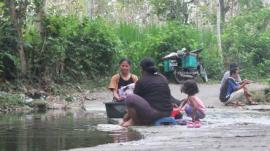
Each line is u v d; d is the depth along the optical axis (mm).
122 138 9852
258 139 8953
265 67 32438
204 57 30062
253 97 20625
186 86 13008
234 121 13273
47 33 23547
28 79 21625
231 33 34219
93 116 14852
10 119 13930
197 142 8711
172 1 40656
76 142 9344
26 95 19953
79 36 24906
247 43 33875
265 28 36906
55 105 18344
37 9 23109
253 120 13555
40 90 21156
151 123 12383
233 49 33031
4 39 21703
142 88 12492
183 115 13930
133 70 26438
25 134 10547
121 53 26312
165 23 32000
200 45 29609
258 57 33594
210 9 44062
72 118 14203
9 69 21375
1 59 21094
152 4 41156
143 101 12297
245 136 9523
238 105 19203
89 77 24828
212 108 18234
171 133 10422
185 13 40844
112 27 28875
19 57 21578
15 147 8758
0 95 18000
